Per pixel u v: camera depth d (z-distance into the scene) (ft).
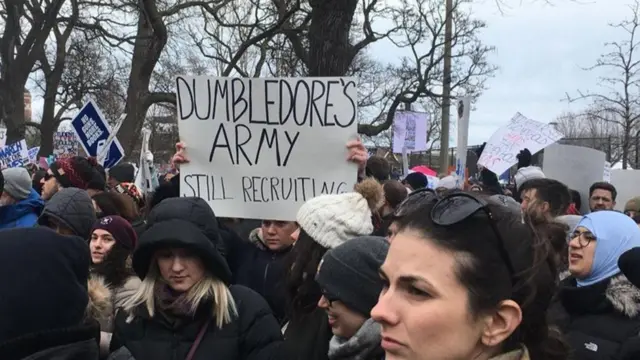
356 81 12.70
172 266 8.59
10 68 74.95
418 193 4.80
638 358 8.40
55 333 5.60
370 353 7.31
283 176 13.07
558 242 11.07
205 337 8.71
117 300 10.46
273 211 13.07
